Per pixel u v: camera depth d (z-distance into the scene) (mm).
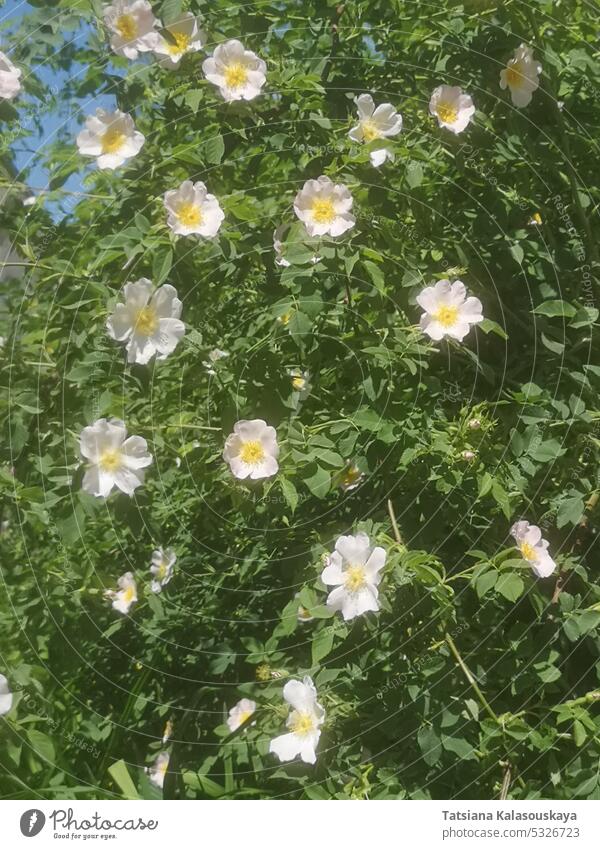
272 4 888
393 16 898
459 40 872
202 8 862
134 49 810
